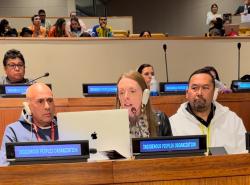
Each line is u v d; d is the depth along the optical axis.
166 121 2.20
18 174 1.09
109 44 5.10
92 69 5.05
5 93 3.05
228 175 1.19
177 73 5.32
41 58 4.92
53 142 1.18
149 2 12.53
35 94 2.10
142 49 5.19
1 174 1.08
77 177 1.11
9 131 2.11
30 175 1.09
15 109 3.00
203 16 11.51
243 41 5.47
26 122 2.14
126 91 1.95
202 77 2.47
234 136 2.53
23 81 3.62
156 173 1.16
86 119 1.57
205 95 2.46
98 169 1.13
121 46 5.13
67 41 4.98
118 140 1.59
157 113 2.21
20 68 3.57
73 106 3.12
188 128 2.51
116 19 8.45
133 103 1.96
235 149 2.50
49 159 1.17
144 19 12.61
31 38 4.88
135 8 12.70
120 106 2.02
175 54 5.31
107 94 3.20
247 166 1.20
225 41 5.41
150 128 2.03
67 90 5.00
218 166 1.19
